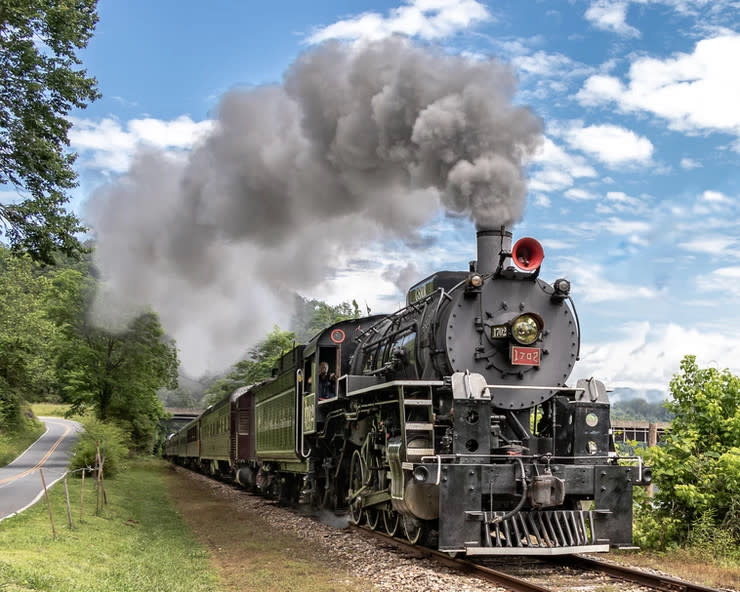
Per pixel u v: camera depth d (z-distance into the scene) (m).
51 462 31.98
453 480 8.18
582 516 8.55
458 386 8.59
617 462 9.24
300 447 14.95
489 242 10.01
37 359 32.16
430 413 8.91
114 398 34.81
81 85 16.83
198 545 11.20
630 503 8.75
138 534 12.06
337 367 13.34
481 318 9.35
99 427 24.70
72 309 32.88
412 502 8.76
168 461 53.56
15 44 15.69
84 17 16.66
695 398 10.69
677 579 7.57
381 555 9.40
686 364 11.05
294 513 15.42
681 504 10.34
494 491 8.30
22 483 19.45
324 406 13.73
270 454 18.19
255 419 21.38
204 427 33.41
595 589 7.38
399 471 9.17
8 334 31.09
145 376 35.38
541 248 9.41
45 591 6.65
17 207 16.12
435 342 9.48
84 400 34.00
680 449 10.41
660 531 10.08
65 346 33.03
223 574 8.92
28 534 9.97
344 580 8.13
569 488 8.56
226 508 17.19
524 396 9.30
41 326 32.28
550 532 8.61
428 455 8.72
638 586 7.53
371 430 11.06
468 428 8.45
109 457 22.84
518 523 8.87
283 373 16.97
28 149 16.06
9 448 35.50
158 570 8.85
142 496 19.47
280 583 8.05
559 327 9.66
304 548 10.42
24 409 52.75
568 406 9.18
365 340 13.37
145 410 39.06
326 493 14.32
